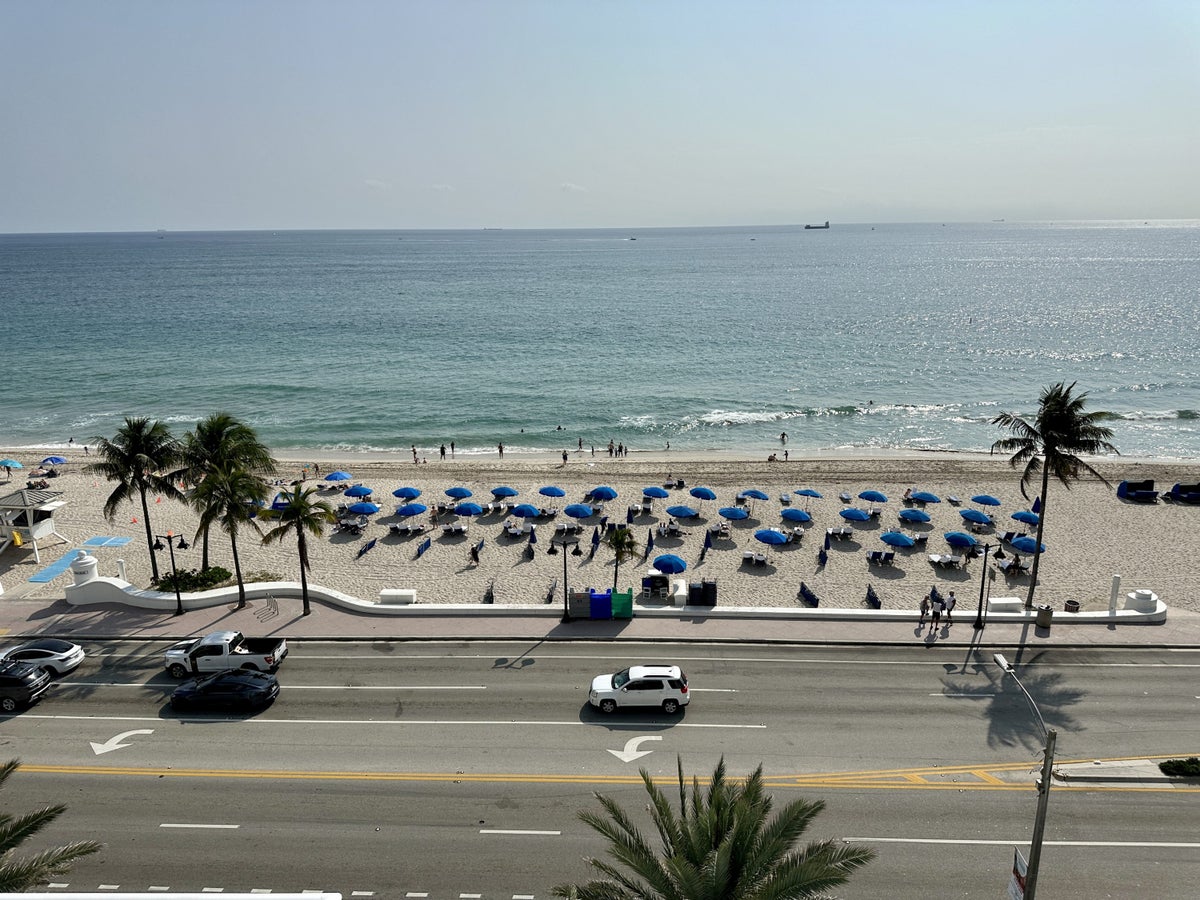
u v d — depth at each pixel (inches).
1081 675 1211.2
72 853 629.3
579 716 1094.4
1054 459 1475.1
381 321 6107.3
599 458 2817.4
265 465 1691.7
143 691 1175.6
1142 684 1183.6
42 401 3624.5
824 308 6855.3
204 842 839.7
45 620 1413.6
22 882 589.9
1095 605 1540.4
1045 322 5940.0
